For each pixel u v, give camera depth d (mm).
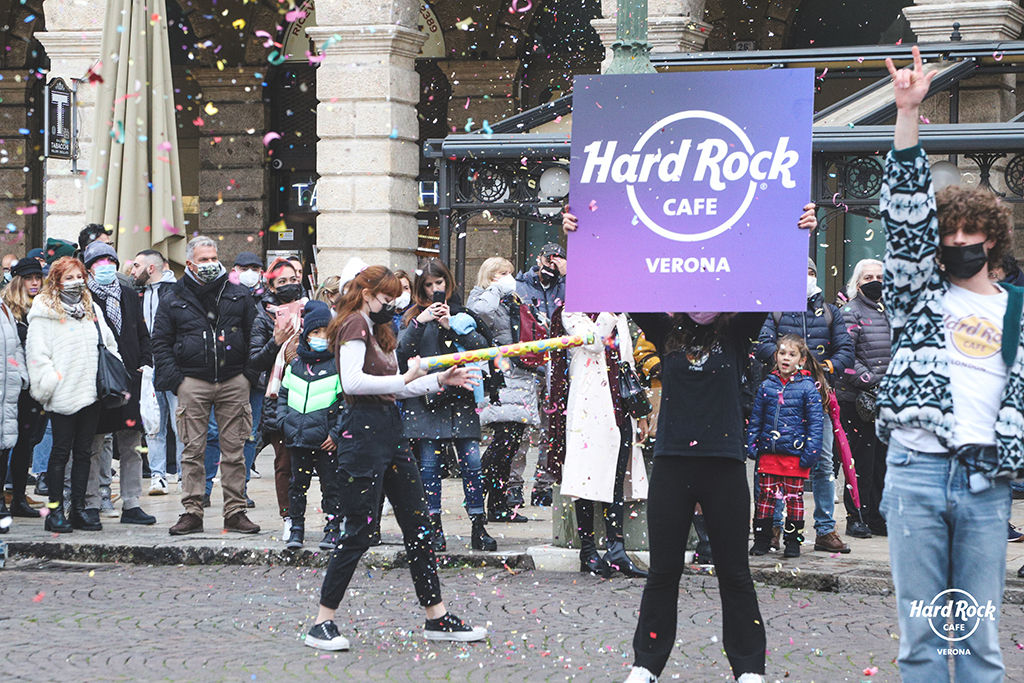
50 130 15594
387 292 6188
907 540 4246
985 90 13977
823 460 8703
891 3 18766
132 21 11703
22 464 10227
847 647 6281
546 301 10438
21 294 10328
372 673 5742
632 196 5184
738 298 5047
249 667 5832
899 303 4297
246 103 22078
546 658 6031
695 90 5145
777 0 19172
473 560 8477
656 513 5168
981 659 4215
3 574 8258
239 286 9492
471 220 20500
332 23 15844
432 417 8625
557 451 8312
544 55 20906
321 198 16062
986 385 4168
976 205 4184
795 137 5051
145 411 11086
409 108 16328
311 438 8367
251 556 8633
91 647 6211
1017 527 9828
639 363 8148
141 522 9883
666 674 5719
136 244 11633
